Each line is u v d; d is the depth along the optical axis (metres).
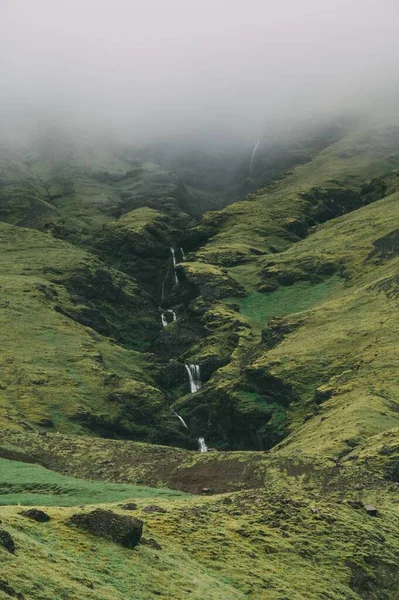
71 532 47.22
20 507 51.38
